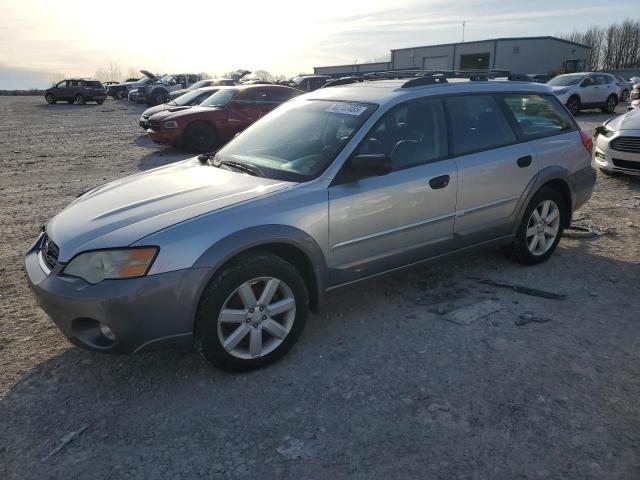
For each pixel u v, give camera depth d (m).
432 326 3.77
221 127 12.77
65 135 16.39
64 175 9.66
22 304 4.22
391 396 2.97
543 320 3.83
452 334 3.65
